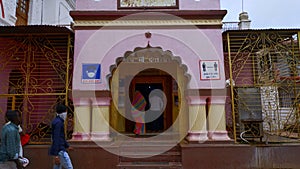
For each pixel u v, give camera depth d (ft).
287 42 23.99
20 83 25.71
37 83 24.14
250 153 20.56
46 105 25.86
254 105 22.95
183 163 20.34
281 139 23.89
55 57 24.00
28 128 23.30
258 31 22.34
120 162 21.08
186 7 22.38
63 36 22.63
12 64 24.94
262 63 25.72
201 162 20.31
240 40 23.68
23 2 33.45
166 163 21.09
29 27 20.97
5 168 13.07
